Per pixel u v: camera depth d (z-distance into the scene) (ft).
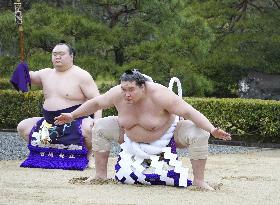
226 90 77.00
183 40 58.90
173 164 26.23
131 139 26.81
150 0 57.06
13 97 60.13
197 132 26.04
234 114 56.13
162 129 26.43
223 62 70.95
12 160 36.99
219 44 74.28
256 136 55.98
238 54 72.79
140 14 58.85
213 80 74.90
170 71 57.16
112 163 36.88
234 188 26.73
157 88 25.99
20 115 60.13
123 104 26.40
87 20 54.54
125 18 60.49
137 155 26.63
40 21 54.65
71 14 55.47
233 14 74.59
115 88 26.84
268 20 72.90
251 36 72.08
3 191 24.23
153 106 26.04
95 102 26.96
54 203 21.58
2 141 48.37
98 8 60.34
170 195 23.97
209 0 76.13
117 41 54.95
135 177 26.43
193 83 59.93
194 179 26.58
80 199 22.47
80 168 32.65
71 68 34.53
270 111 54.90
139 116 26.20
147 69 55.11
